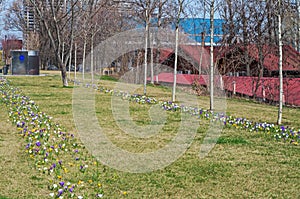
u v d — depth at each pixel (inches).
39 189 200.2
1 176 217.9
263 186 212.1
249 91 759.1
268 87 697.6
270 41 753.6
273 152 285.1
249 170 239.9
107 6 942.4
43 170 227.0
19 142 294.5
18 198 187.5
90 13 861.8
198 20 877.8
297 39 734.5
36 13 863.1
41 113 430.6
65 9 905.5
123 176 225.8
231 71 906.1
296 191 205.2
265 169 242.2
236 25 823.1
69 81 946.7
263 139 329.7
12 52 1279.5
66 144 293.6
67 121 390.9
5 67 1330.0
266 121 435.5
